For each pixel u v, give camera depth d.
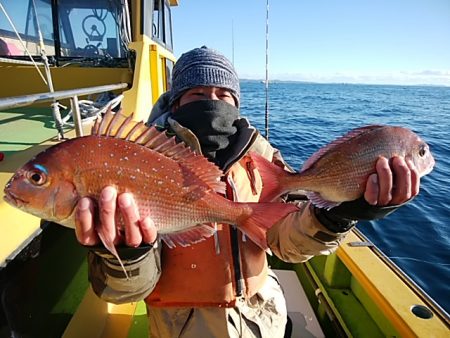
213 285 0.66
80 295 0.89
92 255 0.61
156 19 2.22
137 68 1.58
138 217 0.50
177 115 0.76
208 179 0.59
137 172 0.52
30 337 0.63
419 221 2.94
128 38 1.78
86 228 0.48
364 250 1.05
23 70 1.67
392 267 0.95
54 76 1.68
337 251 1.07
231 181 0.71
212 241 0.67
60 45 1.85
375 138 0.58
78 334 0.80
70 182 0.49
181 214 0.56
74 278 0.86
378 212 0.57
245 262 0.69
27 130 1.17
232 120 0.75
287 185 0.65
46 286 0.70
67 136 1.04
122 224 0.50
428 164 0.60
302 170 0.65
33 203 0.48
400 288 0.85
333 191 0.61
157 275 0.62
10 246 0.55
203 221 0.58
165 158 0.55
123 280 0.55
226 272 0.67
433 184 3.94
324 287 1.15
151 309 0.70
